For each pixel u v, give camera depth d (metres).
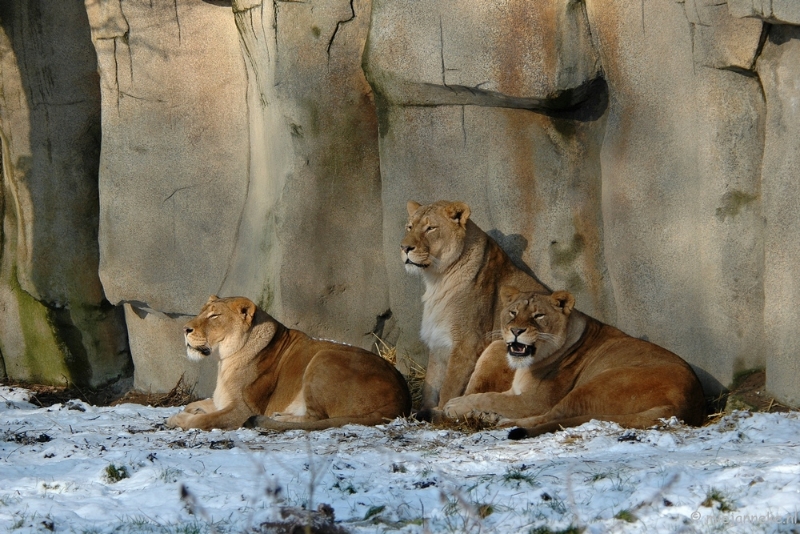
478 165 14.96
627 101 13.66
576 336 12.95
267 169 16.88
